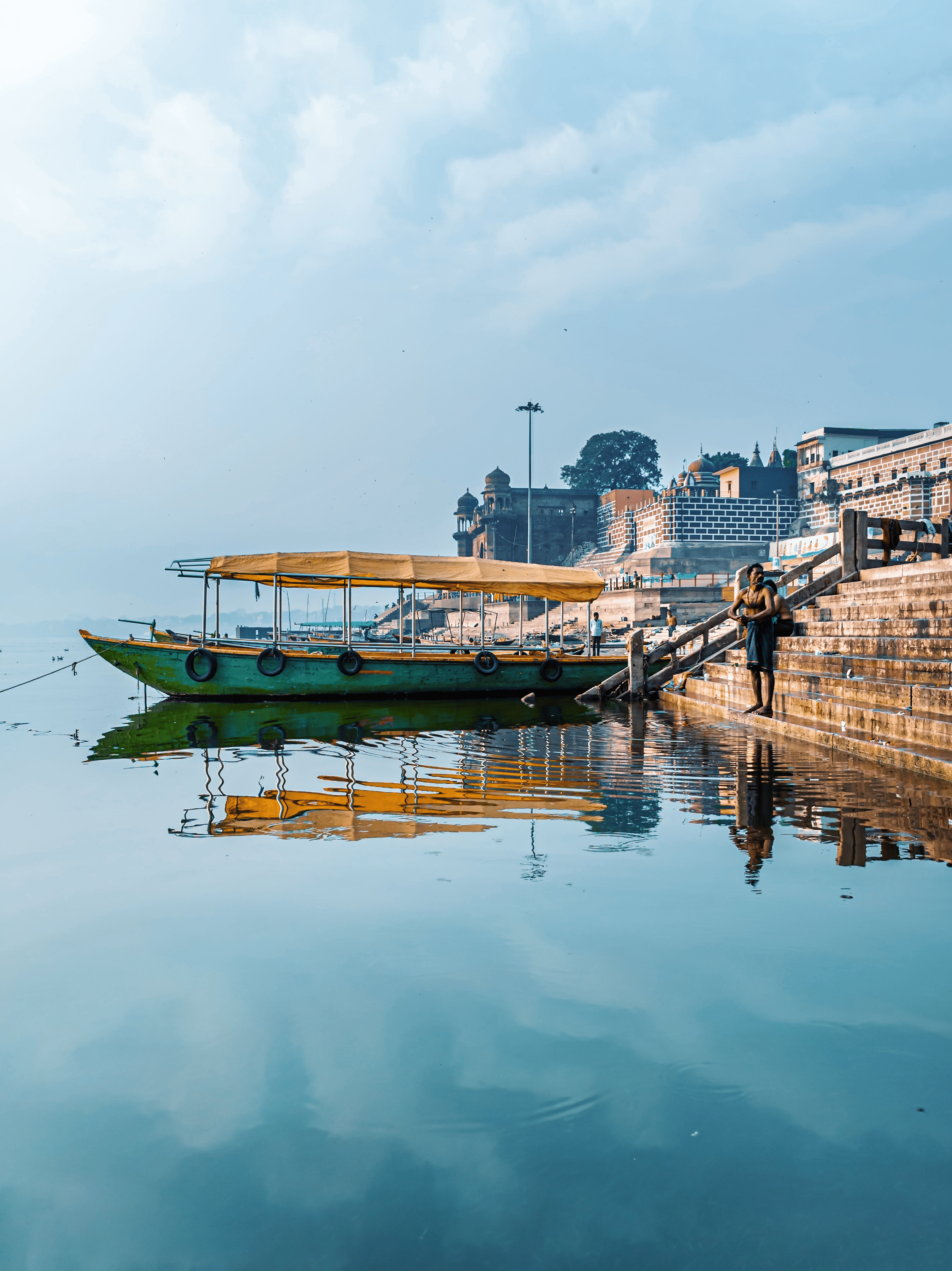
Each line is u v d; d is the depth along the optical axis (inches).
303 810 302.7
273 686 824.3
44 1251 87.9
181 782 366.0
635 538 3093.0
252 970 159.8
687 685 732.0
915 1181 96.7
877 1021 132.2
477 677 879.1
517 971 154.5
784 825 257.6
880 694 440.8
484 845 244.4
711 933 169.5
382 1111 113.0
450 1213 93.4
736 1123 108.0
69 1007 146.3
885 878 202.4
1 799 332.5
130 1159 104.5
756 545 2596.0
